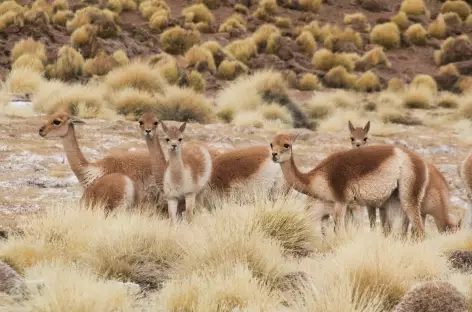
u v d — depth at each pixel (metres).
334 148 83.50
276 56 148.38
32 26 130.88
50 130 45.47
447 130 104.88
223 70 134.38
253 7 187.12
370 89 142.25
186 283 29.25
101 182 43.78
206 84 126.56
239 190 46.69
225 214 38.28
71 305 26.30
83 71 117.31
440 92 146.50
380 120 111.00
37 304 26.39
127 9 169.38
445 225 44.09
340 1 199.38
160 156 44.09
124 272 33.69
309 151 80.94
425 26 188.12
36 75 102.12
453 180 70.50
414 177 41.66
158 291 31.44
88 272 30.59
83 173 46.16
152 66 123.56
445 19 191.12
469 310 26.69
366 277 29.27
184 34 144.25
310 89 136.88
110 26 135.00
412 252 32.22
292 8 190.75
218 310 27.67
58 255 34.41
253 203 43.72
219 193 46.75
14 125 75.38
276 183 47.22
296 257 37.22
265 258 32.72
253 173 46.69
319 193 42.03
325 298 26.69
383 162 41.34
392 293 28.97
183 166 42.94
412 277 30.38
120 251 34.62
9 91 97.56
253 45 150.00
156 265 34.88
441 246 37.75
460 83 147.75
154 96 98.25
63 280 28.17
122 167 46.47
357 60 158.62
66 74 114.94
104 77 113.50
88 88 99.25
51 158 63.94
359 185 41.31
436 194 43.84
